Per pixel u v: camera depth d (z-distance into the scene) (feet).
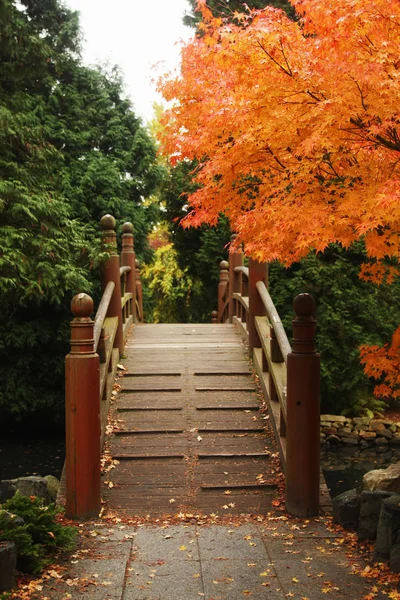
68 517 14.97
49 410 37.09
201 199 13.20
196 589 10.92
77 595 10.59
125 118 45.42
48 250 27.45
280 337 17.75
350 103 10.05
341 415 40.22
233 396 21.26
